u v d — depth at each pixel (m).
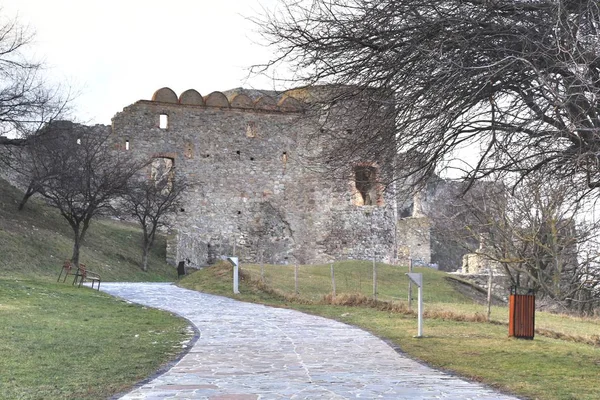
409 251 55.38
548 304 28.06
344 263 36.50
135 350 11.91
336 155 9.83
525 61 7.38
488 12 8.22
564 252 27.55
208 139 45.62
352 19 9.09
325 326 16.41
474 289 34.84
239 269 29.17
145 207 40.34
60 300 19.97
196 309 20.45
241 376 9.48
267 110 45.41
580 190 9.62
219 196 45.38
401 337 14.41
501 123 8.90
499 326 16.72
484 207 28.78
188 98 45.53
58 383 8.80
